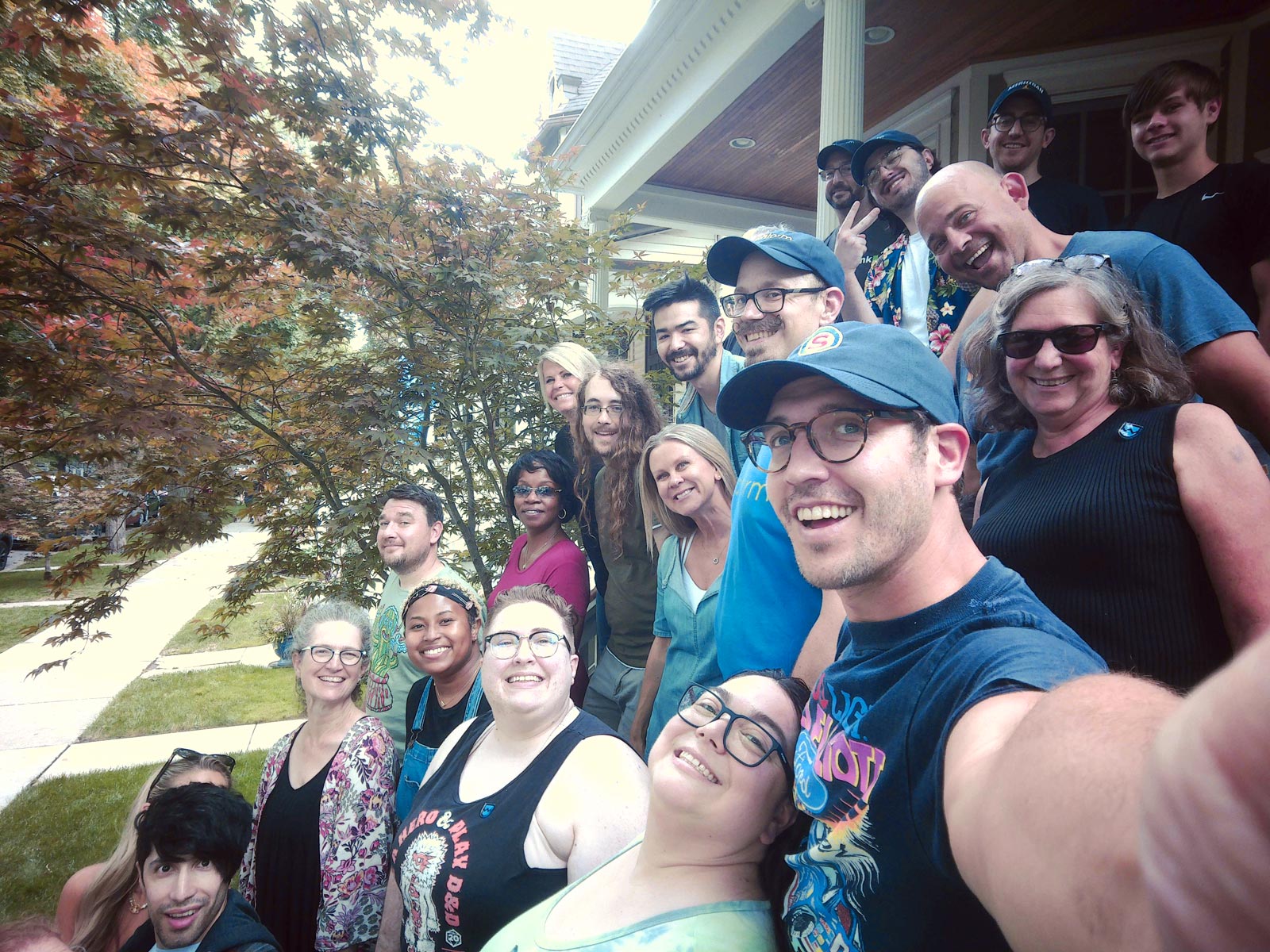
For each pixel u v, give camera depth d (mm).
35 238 3506
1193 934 261
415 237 4465
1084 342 1306
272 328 4742
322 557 4582
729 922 1099
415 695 2750
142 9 4219
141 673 8242
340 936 2211
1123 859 391
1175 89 2195
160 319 4105
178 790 1975
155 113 3789
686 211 9430
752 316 2168
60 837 4434
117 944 2236
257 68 3979
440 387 4402
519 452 4770
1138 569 1178
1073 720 503
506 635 1869
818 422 924
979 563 905
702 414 3074
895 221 2889
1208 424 1186
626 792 1661
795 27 5148
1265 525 1102
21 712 6887
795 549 952
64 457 3998
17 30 3455
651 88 6945
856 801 852
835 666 1014
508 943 1335
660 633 2533
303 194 3838
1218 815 244
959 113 5805
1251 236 2076
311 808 2293
